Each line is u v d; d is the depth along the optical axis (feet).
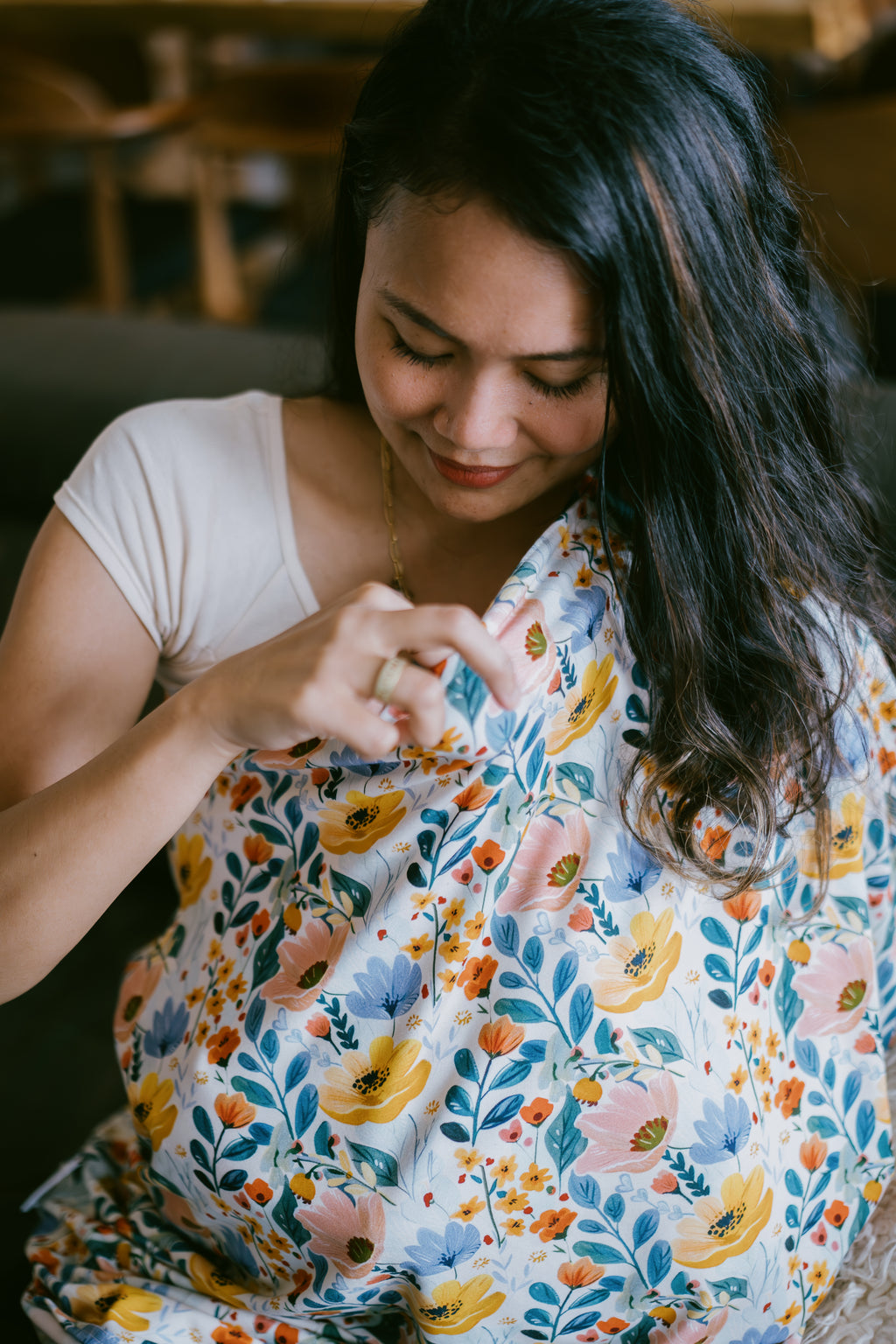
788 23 7.04
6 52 8.53
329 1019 2.10
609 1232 2.16
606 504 2.23
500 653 1.72
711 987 2.21
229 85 9.10
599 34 1.79
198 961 2.33
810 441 2.41
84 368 4.06
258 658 1.81
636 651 2.18
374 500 2.45
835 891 2.47
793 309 2.31
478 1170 2.09
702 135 1.86
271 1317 2.30
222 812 2.30
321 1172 2.10
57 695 2.30
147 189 11.98
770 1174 2.25
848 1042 2.48
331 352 2.53
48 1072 3.18
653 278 1.82
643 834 2.14
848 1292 2.43
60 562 2.34
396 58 1.91
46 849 1.92
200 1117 2.15
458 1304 2.16
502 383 1.86
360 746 1.70
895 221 7.25
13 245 9.68
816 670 2.28
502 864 2.06
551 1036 2.08
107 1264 2.42
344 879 2.10
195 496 2.37
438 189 1.70
